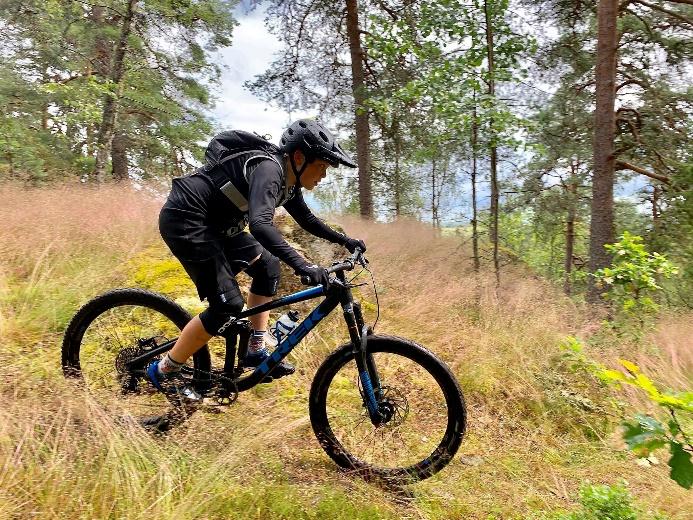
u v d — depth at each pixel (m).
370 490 2.74
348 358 2.88
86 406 2.71
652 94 10.47
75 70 14.77
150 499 2.29
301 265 2.48
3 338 3.69
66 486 2.22
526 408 3.96
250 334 2.94
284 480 2.68
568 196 12.28
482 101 6.62
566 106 11.28
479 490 2.91
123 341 3.33
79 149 15.27
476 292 6.17
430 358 2.79
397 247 8.74
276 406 3.51
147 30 12.55
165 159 16.88
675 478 1.84
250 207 2.50
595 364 4.03
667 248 9.25
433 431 3.37
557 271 14.23
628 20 10.43
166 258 5.08
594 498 2.46
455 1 6.89
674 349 4.66
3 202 6.29
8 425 2.48
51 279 4.59
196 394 2.95
